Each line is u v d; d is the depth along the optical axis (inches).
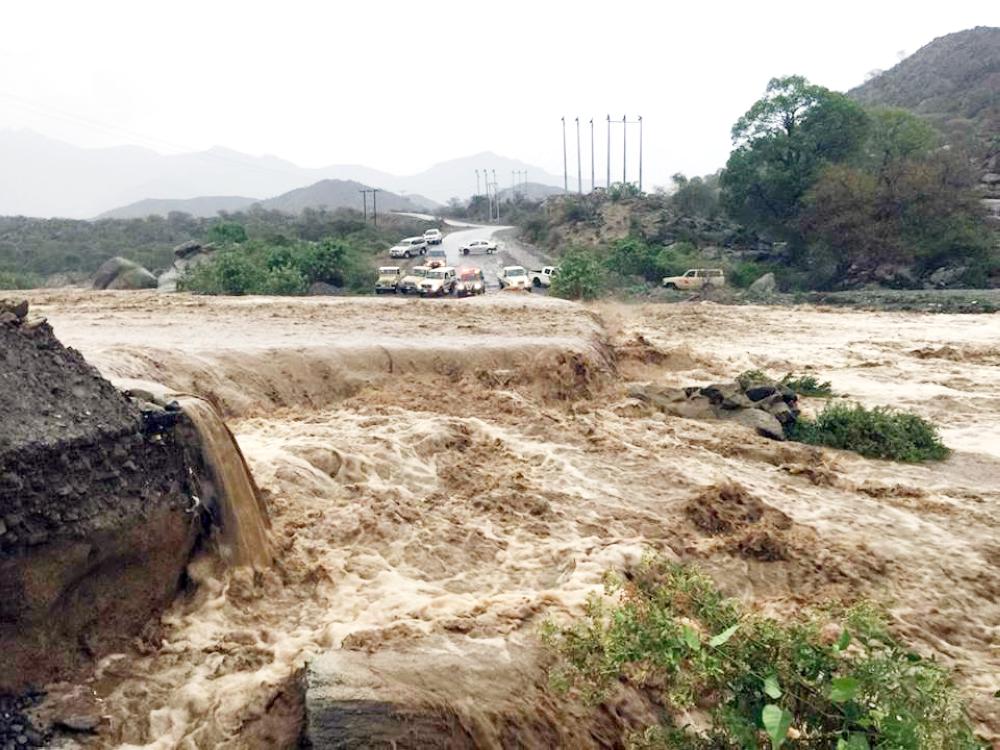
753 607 339.3
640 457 487.5
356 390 557.0
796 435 607.5
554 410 581.3
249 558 295.6
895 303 1424.7
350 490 381.4
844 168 1859.0
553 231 2874.0
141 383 308.2
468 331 758.5
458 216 5413.4
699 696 243.6
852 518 441.7
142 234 3051.2
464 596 304.0
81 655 239.3
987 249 1739.7
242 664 248.8
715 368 859.4
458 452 451.5
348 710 207.5
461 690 228.1
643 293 1642.5
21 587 223.6
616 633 222.1
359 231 2950.3
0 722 213.5
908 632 329.7
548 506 394.9
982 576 382.0
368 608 285.4
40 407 246.2
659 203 2915.8
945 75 4771.2
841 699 185.6
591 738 228.7
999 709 282.2
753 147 2156.7
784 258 2089.1
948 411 703.7
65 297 1010.7
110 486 252.1
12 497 223.3
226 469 298.7
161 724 226.1
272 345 565.6
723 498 421.1
